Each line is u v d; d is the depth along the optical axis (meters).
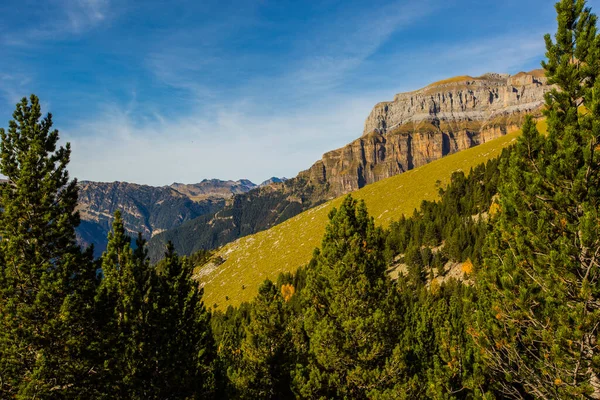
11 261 16.44
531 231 12.66
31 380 15.22
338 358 20.09
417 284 60.62
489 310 15.23
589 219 10.80
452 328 18.95
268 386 28.06
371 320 20.08
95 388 17.67
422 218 87.38
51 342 16.12
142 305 20.38
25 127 17.75
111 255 20.69
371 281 23.72
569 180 12.10
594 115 11.94
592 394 11.38
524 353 13.44
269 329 29.03
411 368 21.08
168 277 27.44
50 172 18.05
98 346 17.52
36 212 17.56
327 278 24.03
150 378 19.73
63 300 16.81
